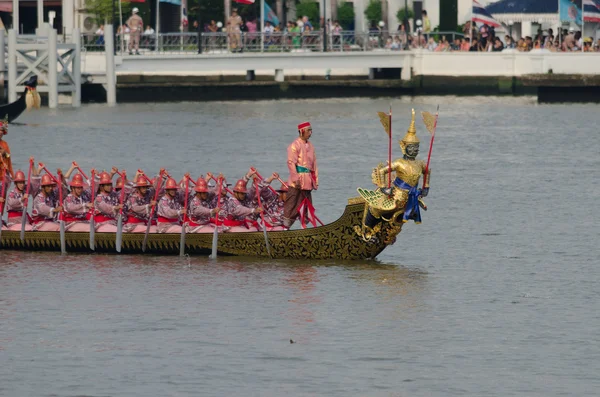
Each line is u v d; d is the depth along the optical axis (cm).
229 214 6247
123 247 6338
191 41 18075
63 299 5384
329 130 13600
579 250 6531
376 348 4662
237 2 19325
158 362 4509
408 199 5922
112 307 5247
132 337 4809
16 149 11444
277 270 5941
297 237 6138
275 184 9288
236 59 17712
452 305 5281
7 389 4244
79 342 4753
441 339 4775
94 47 17838
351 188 8875
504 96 18600
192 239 6256
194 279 5753
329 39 18512
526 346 4688
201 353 4609
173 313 5144
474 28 19700
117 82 18262
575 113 15888
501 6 19412
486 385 4269
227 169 9988
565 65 18312
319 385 4269
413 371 4409
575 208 7969
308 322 5003
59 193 6438
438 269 6022
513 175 9675
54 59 16412
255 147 11738
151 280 5734
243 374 4378
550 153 11306
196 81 18762
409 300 5369
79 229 6378
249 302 5316
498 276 5866
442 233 7050
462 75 18800
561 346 4688
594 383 4288
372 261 6194
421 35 19325
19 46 16312
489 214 7725
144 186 6322
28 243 6438
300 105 17462
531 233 7031
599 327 4938
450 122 14662
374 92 19150
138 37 17650
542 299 5397
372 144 12156
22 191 6512
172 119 14875
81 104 17450
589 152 11375
